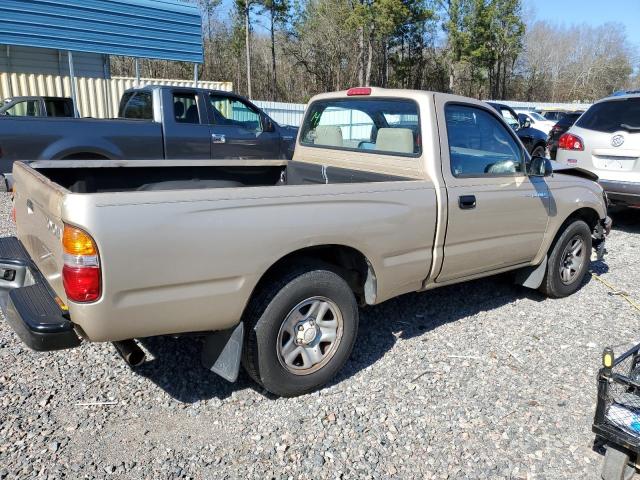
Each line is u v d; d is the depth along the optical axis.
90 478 2.41
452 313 4.38
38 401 2.95
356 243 3.06
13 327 2.59
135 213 2.32
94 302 2.29
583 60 66.69
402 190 3.28
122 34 11.97
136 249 2.33
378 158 3.88
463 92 55.78
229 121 8.38
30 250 3.14
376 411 2.99
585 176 4.99
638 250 6.56
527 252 4.29
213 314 2.63
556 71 67.06
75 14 11.23
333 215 2.93
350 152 4.16
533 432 2.85
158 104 7.66
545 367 3.54
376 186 3.16
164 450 2.62
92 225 2.22
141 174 4.10
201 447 2.65
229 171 4.52
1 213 7.14
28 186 3.03
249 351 2.87
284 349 2.97
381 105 3.90
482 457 2.65
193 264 2.49
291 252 2.83
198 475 2.46
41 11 10.80
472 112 3.82
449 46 48.09
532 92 66.62
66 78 14.38
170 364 3.41
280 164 4.78
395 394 3.16
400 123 3.76
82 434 2.70
